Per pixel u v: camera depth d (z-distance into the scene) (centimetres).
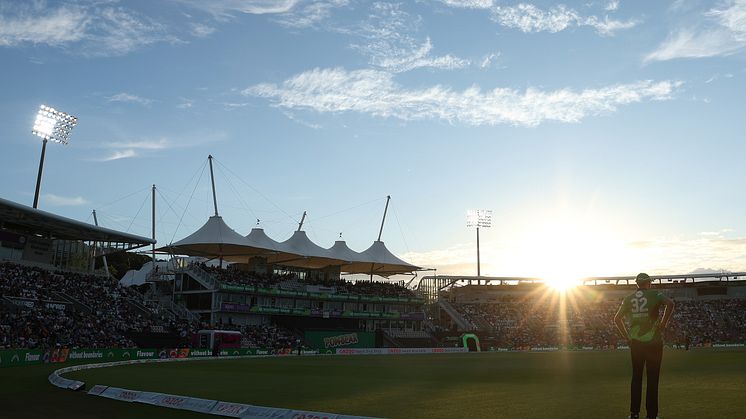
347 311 10475
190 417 1430
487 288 14075
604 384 2219
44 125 7456
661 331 1094
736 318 12331
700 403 1458
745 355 5456
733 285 13200
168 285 9925
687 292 13500
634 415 1103
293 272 12100
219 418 1432
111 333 6606
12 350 4197
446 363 4834
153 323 7525
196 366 4269
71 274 7600
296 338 9200
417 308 11931
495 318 12638
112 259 14612
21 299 6238
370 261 12050
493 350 10444
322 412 1438
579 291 13962
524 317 12862
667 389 1862
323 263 12188
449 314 12244
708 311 12694
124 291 8106
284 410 1395
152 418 1416
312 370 3712
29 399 1833
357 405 1602
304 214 11981
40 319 5959
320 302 10581
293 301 10206
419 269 12775
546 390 1977
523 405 1521
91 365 3953
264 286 9688
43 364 4456
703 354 5891
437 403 1619
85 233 7788
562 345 10912
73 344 5847
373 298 11125
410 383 2448
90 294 7356
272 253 10788
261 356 6925
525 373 3206
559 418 1264
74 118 7688
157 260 12194
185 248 10131
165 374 3119
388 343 10219
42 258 7581
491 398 1722
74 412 1531
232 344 7500
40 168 7431
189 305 9419
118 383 2394
